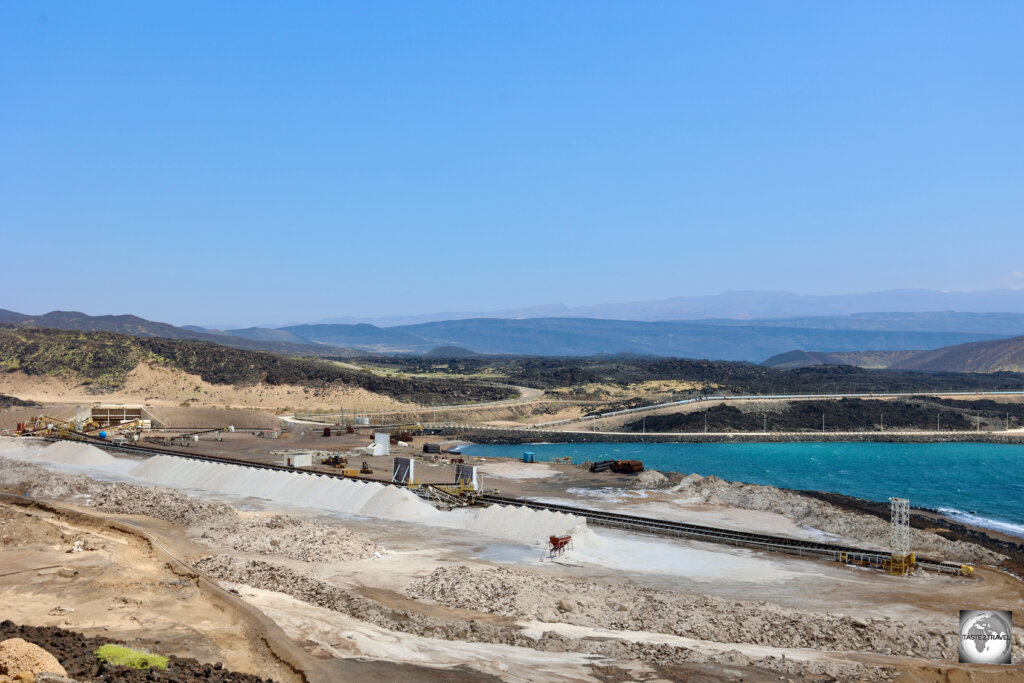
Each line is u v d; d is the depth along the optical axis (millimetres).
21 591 47469
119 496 86688
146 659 31531
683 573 63594
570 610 50156
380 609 47719
